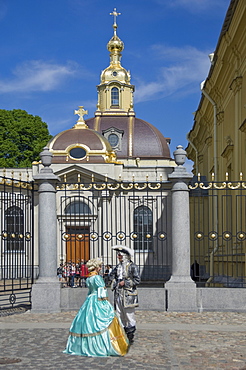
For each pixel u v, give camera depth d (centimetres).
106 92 6022
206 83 2744
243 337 1017
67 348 877
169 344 951
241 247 1797
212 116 3000
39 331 1085
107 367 785
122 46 6350
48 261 1391
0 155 4825
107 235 1445
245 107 1981
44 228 1395
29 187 1512
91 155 4075
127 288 980
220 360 828
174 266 1377
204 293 1356
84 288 1402
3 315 1316
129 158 5166
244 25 1936
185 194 1377
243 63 2080
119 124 5488
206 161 3475
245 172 2019
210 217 3028
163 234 1457
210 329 1103
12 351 893
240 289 1355
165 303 1366
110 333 862
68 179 3822
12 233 1459
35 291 1373
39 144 4919
